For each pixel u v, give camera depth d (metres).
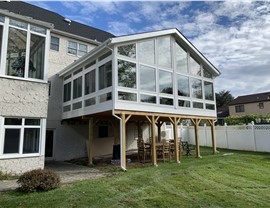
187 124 23.53
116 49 9.82
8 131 8.59
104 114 11.40
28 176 6.10
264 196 5.93
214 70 14.99
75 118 13.62
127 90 9.97
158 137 17.27
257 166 9.85
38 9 18.11
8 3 16.11
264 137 14.41
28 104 9.20
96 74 11.02
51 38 15.36
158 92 11.41
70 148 15.07
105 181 7.14
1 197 5.53
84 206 4.96
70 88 13.99
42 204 5.03
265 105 33.44
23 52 9.30
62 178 7.91
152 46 11.58
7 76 8.77
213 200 5.55
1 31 8.80
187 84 13.33
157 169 9.05
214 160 11.11
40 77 9.72
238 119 22.53
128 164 11.05
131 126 18.31
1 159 8.23
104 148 16.20
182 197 5.74
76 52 16.62
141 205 5.11
